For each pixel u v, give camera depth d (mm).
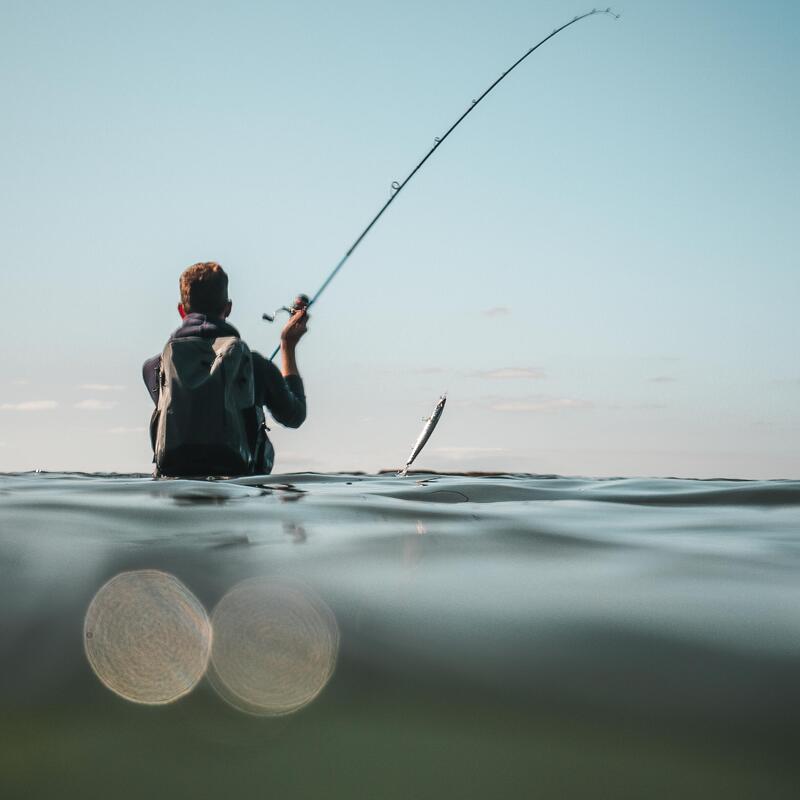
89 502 2070
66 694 779
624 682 809
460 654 882
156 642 908
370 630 955
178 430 3670
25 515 1784
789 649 899
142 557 1293
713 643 920
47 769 659
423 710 748
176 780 646
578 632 959
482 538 1615
